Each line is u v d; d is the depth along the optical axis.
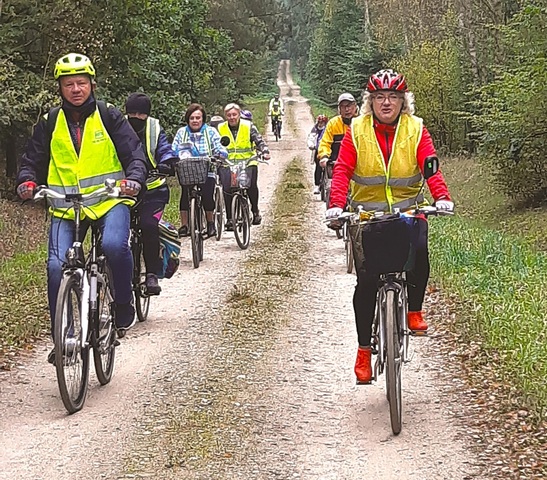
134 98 7.70
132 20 21.22
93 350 5.91
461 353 6.70
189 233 11.25
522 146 17.83
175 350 7.05
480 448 4.86
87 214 5.90
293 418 5.44
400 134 5.32
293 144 43.06
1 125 18.61
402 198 5.39
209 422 5.36
